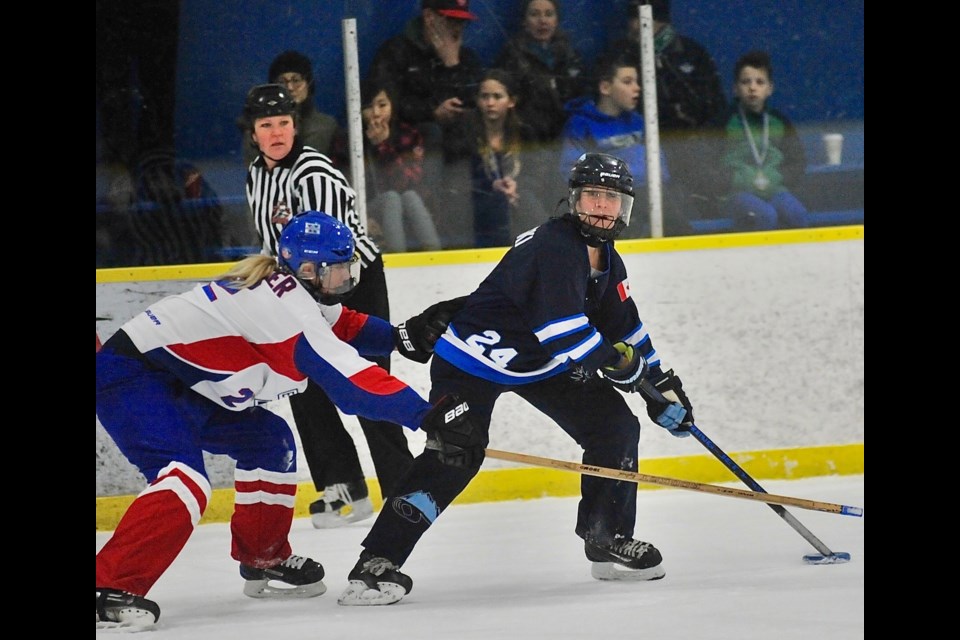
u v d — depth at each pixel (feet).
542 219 61.62
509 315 37.37
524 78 61.00
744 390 58.54
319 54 60.29
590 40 61.26
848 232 58.85
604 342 36.58
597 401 38.68
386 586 35.58
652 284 58.08
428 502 35.86
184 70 59.16
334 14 60.18
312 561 38.45
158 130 59.00
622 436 38.29
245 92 59.77
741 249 58.44
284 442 38.01
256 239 59.98
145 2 58.44
